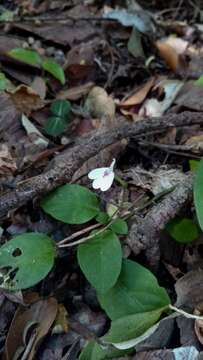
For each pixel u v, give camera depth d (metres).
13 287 0.45
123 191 0.51
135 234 0.48
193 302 0.46
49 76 0.63
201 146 0.55
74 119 0.60
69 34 0.69
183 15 0.78
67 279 0.48
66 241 0.49
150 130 0.52
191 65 0.67
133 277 0.45
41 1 0.76
